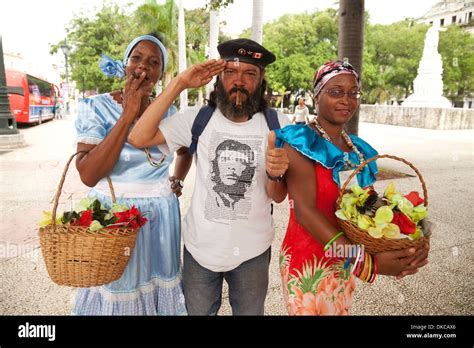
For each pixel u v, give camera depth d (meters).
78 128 1.98
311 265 1.87
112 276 1.76
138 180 2.07
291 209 1.96
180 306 2.22
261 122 1.99
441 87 23.81
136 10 17.72
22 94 17.89
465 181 7.48
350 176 1.66
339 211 1.62
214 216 1.89
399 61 38.22
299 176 1.77
